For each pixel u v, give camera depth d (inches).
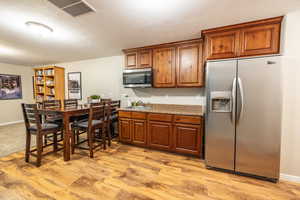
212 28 82.6
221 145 79.4
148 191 65.1
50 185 68.2
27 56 152.0
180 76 107.2
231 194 63.5
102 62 158.4
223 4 60.7
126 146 116.5
